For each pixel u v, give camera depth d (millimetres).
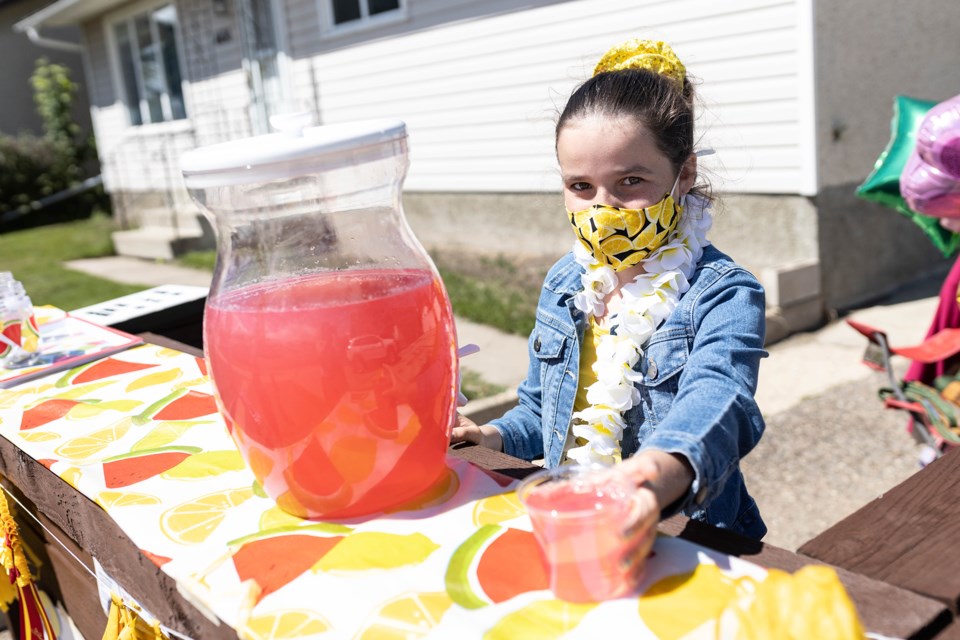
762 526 1514
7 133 16812
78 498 1333
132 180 13188
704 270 1366
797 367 4566
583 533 844
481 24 7297
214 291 1116
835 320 5270
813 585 801
